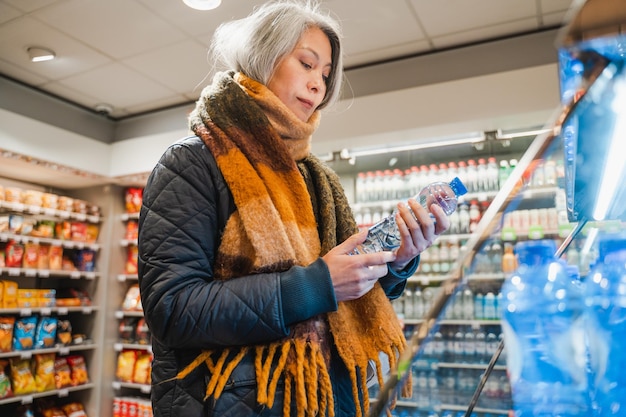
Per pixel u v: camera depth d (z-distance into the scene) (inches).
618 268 23.4
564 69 19.5
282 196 35.6
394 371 22.8
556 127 20.9
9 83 151.9
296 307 30.5
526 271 24.1
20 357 162.9
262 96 37.9
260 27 39.8
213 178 35.0
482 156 135.5
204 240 33.6
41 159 157.0
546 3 110.6
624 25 16.2
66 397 181.9
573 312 22.7
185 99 168.1
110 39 127.6
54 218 184.5
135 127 182.1
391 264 38.7
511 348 23.1
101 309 182.4
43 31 123.8
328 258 32.9
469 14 115.4
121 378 179.6
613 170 21.5
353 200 151.9
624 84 18.0
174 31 123.3
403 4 111.5
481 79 118.0
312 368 31.9
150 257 32.4
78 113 173.2
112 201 189.8
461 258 24.9
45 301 168.6
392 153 142.5
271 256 33.1
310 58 40.6
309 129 39.8
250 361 31.9
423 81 132.1
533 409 22.0
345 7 112.4
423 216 35.7
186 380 32.1
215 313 30.1
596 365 21.6
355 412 36.3
